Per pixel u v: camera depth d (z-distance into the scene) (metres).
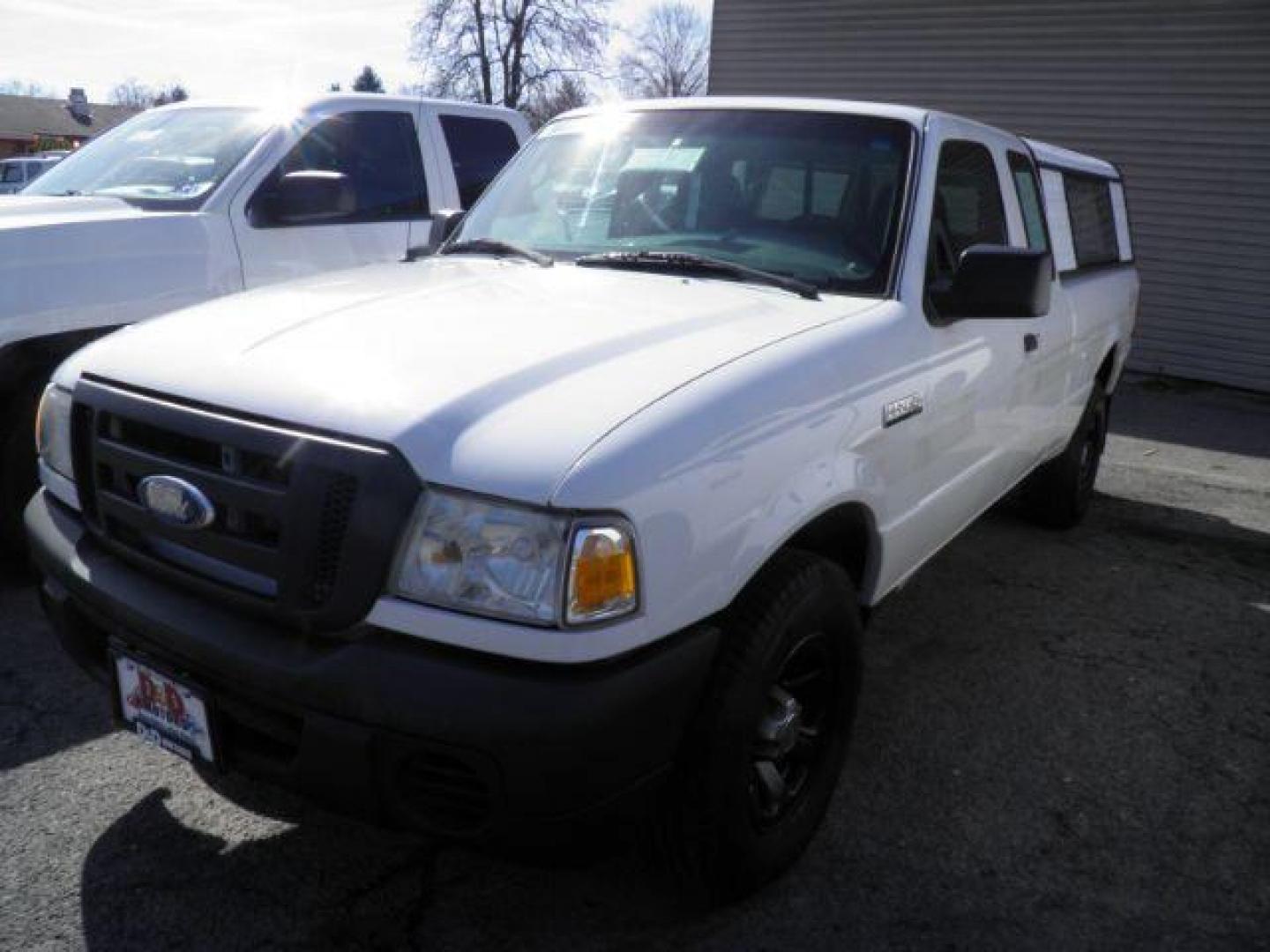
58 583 2.44
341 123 5.50
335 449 1.94
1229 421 9.61
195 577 2.14
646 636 1.98
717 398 2.20
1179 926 2.56
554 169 3.70
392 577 1.92
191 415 2.12
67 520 2.52
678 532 2.03
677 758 2.23
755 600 2.32
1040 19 11.64
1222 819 3.03
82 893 2.46
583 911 2.49
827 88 13.34
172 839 2.67
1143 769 3.29
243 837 2.69
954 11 12.16
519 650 1.87
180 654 2.12
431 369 2.14
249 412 2.06
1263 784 3.23
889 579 3.06
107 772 2.95
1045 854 2.82
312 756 1.95
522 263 3.27
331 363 2.17
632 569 1.94
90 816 2.75
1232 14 10.51
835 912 2.53
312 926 2.39
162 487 2.14
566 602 1.87
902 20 12.55
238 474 2.05
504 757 1.84
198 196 4.81
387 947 2.35
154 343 2.41
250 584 2.07
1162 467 7.73
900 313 2.93
